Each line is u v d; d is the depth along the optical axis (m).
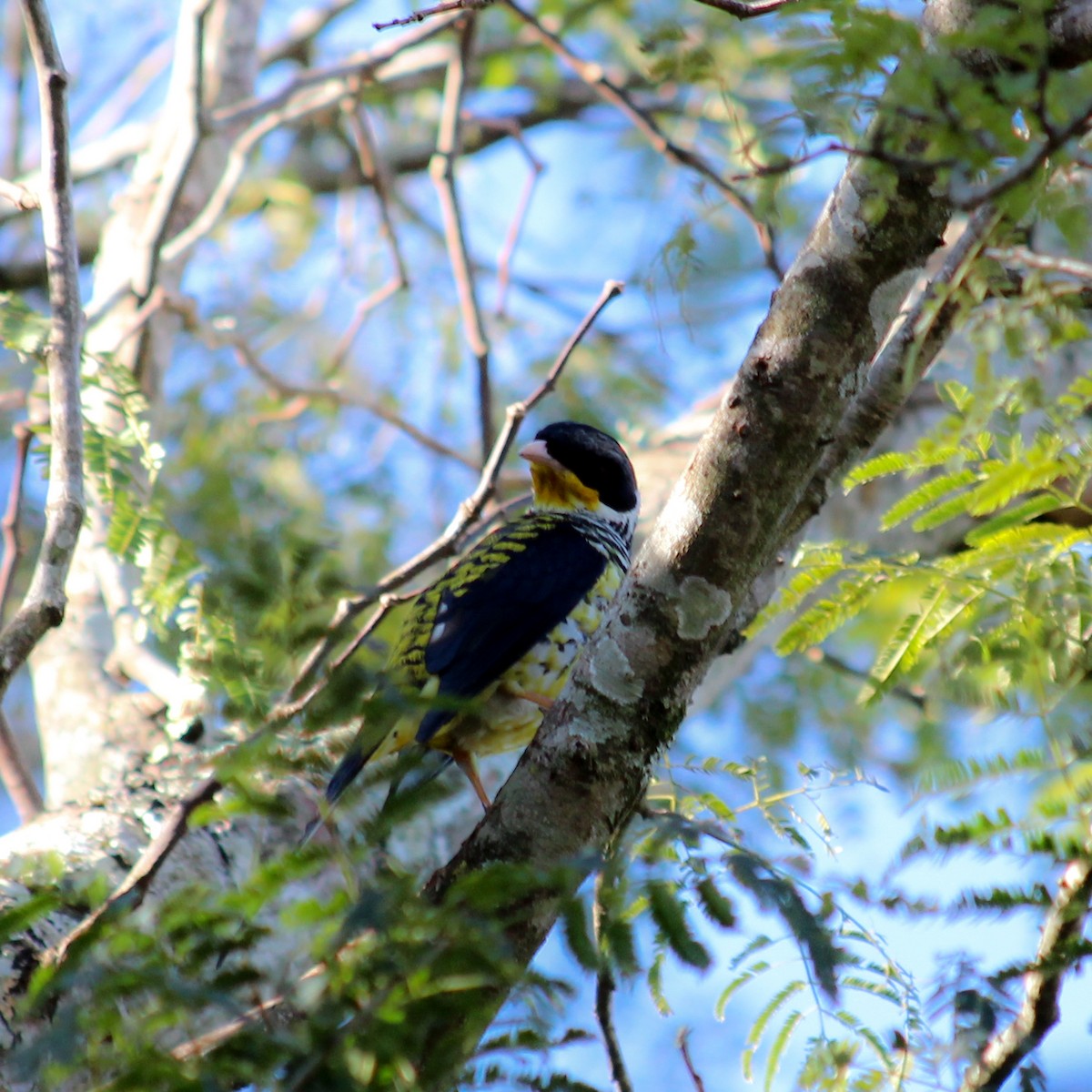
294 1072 5.67
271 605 6.85
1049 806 6.90
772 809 8.23
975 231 6.71
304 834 7.17
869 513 10.99
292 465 15.59
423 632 10.52
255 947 6.43
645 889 6.00
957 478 7.92
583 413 17.22
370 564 15.33
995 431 7.86
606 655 7.04
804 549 8.28
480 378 12.74
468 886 5.76
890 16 5.79
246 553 6.94
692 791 8.66
